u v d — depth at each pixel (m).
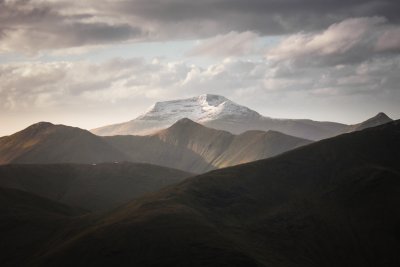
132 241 149.75
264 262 147.38
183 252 140.50
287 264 158.50
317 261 175.38
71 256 152.00
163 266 136.75
